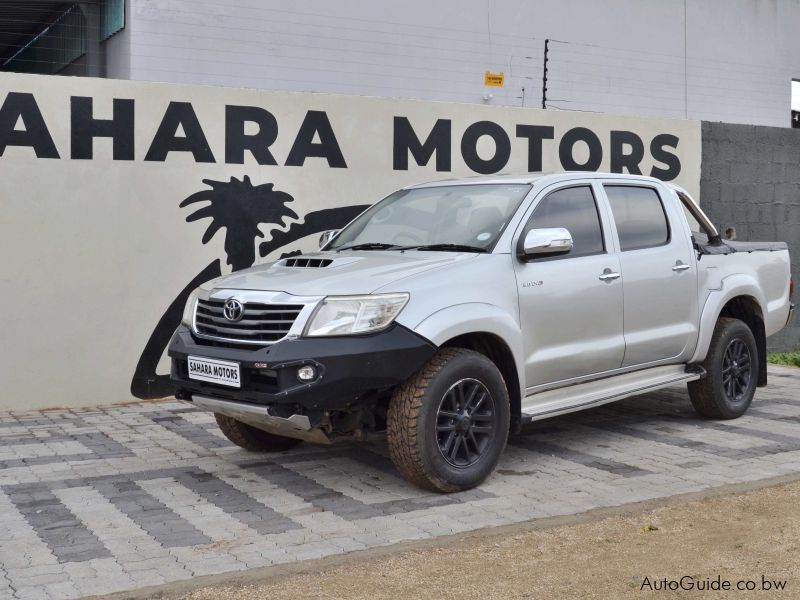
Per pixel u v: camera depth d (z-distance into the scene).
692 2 17.42
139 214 8.61
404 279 5.52
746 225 11.72
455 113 9.96
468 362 5.60
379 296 5.36
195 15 13.02
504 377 6.01
